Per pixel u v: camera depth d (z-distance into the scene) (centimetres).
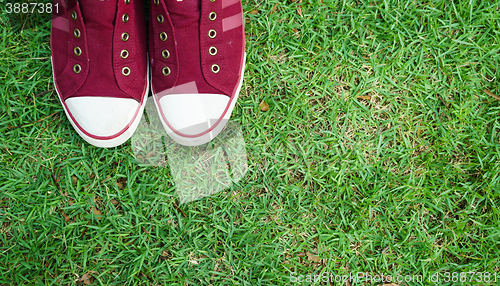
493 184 94
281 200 94
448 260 94
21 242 91
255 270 93
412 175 94
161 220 92
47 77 92
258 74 94
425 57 95
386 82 95
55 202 92
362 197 94
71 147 92
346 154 94
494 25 95
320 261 94
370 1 94
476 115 95
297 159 94
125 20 86
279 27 94
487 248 94
